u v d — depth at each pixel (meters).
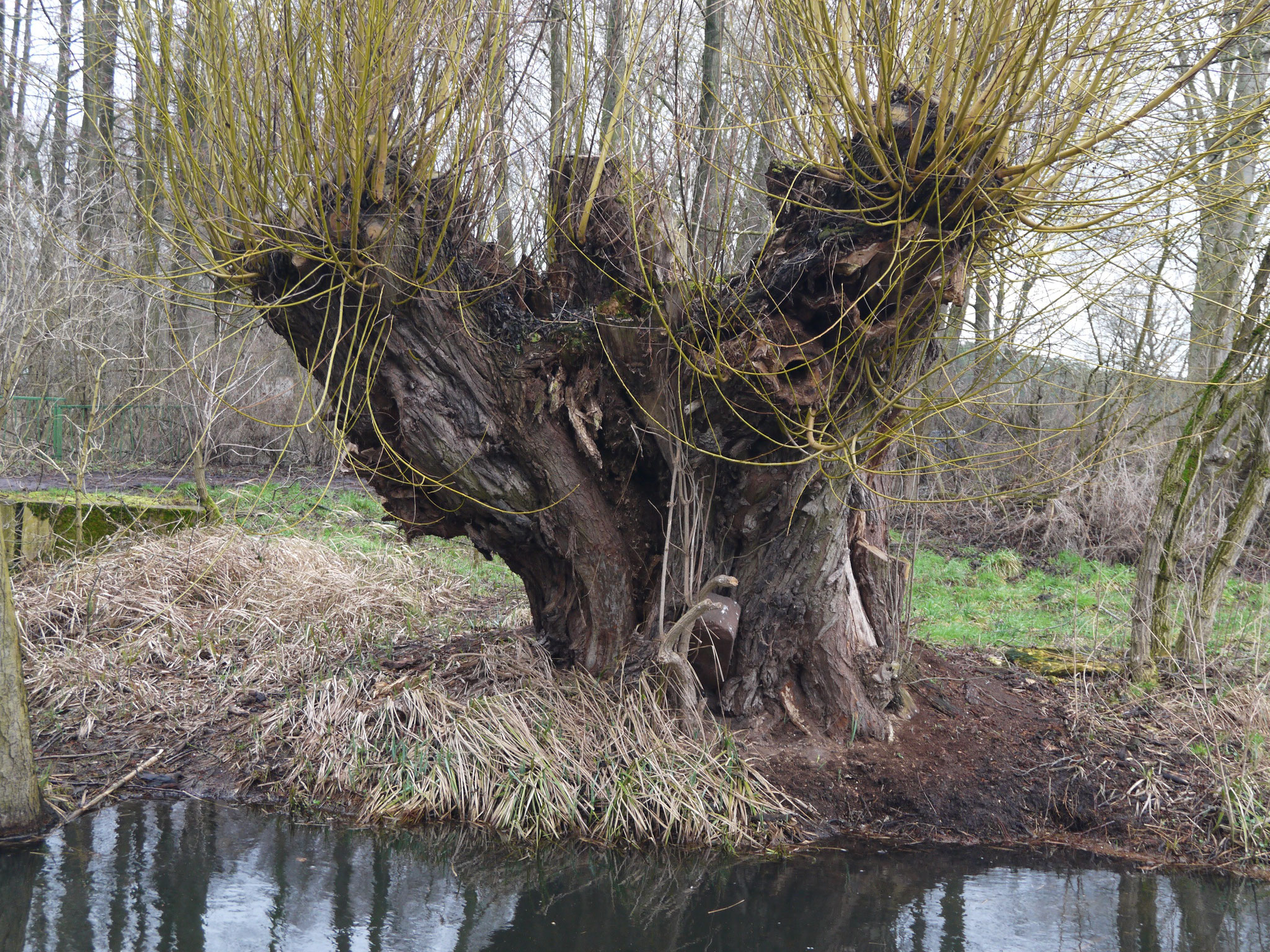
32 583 6.92
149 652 5.95
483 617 7.12
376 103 3.91
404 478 4.70
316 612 6.61
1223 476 6.55
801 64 3.73
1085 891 3.96
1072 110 3.61
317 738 4.94
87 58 4.91
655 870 4.06
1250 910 3.81
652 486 4.95
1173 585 5.67
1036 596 9.03
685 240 4.24
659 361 4.32
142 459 14.72
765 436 4.05
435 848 4.21
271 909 3.62
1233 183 4.08
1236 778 4.65
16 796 4.16
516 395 4.48
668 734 4.66
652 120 4.01
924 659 5.64
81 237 9.41
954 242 3.88
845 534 4.64
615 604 4.95
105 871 3.87
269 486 11.48
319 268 4.08
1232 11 3.53
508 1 4.08
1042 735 5.02
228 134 3.79
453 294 4.38
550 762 4.59
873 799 4.55
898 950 3.45
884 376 4.27
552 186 4.47
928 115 3.71
